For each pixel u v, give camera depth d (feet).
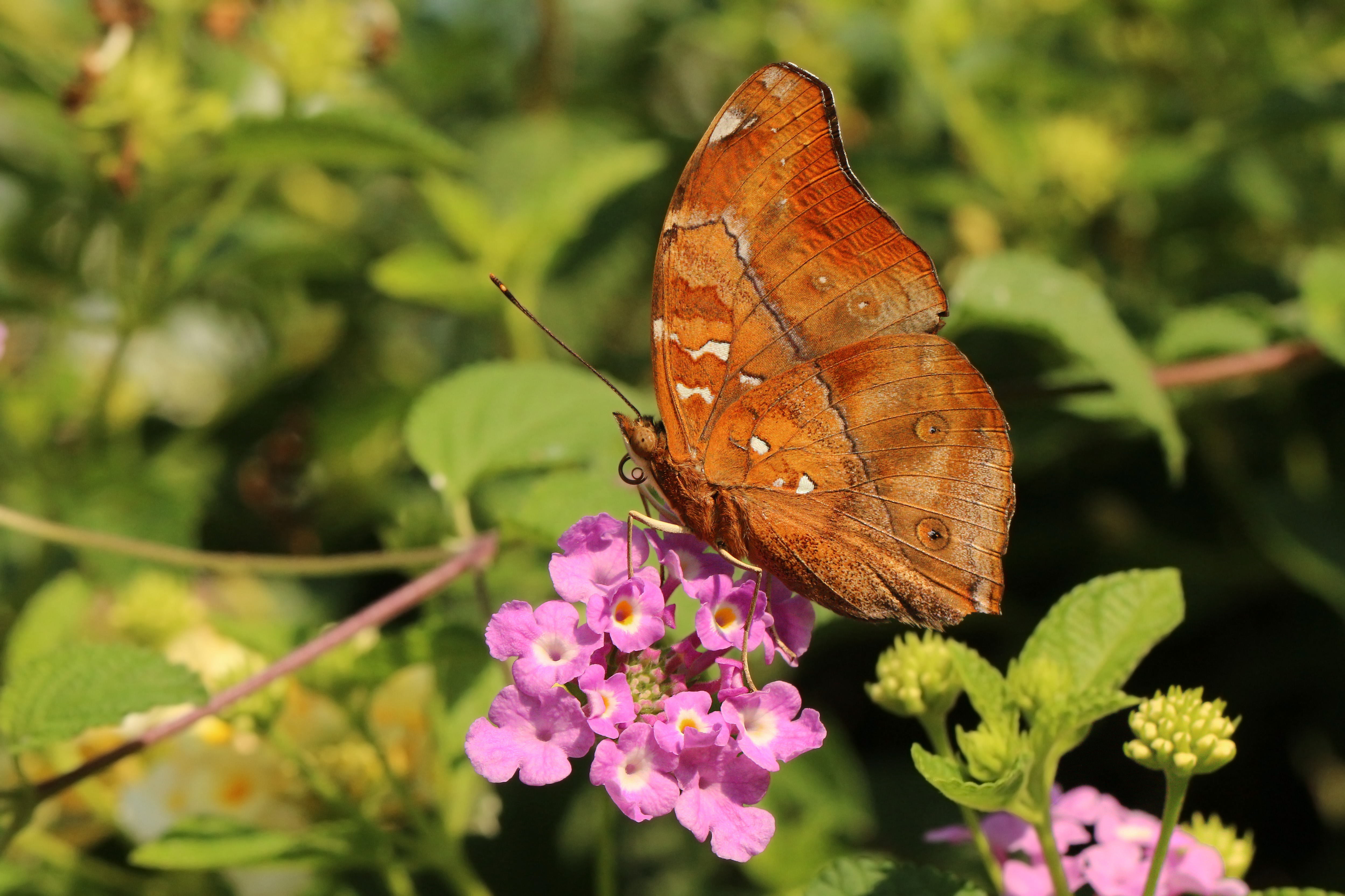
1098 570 2.02
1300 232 2.13
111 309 2.14
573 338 2.18
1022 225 2.12
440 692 1.74
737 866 1.90
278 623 1.78
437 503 2.00
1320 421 2.02
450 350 2.26
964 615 1.59
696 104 2.58
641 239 2.29
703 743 1.50
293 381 2.28
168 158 1.91
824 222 1.57
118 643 1.63
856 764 1.96
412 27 2.36
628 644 1.51
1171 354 1.90
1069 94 2.20
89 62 1.86
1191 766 1.54
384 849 1.68
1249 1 2.14
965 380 1.58
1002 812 1.61
